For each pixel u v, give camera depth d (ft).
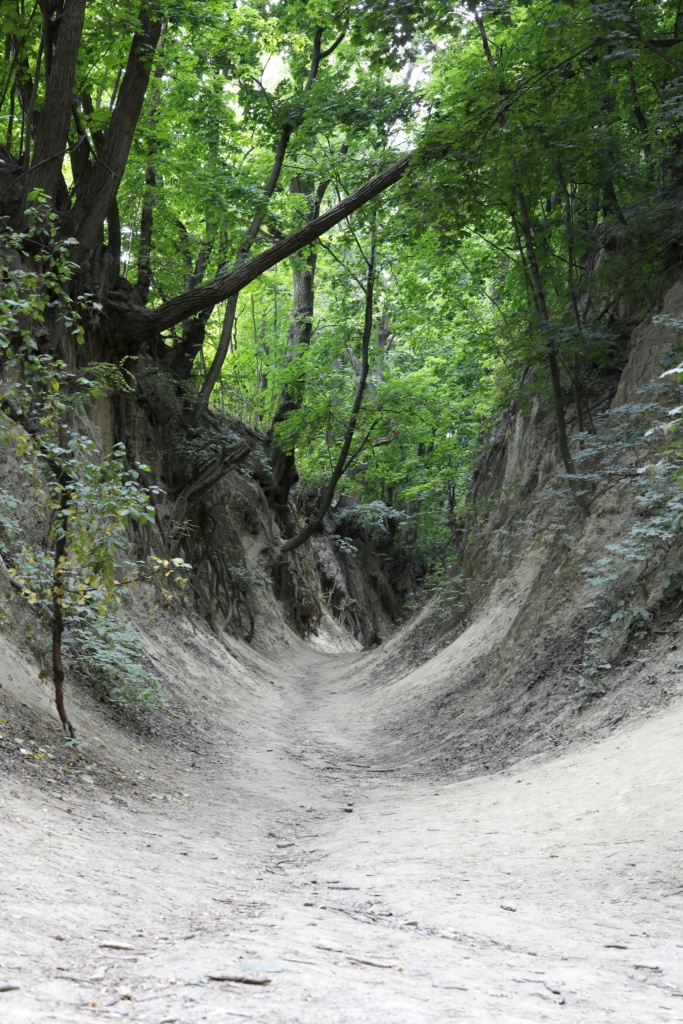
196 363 96.84
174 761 36.91
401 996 9.58
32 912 12.45
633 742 28.53
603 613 41.14
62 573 29.94
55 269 56.24
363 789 36.76
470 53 65.77
